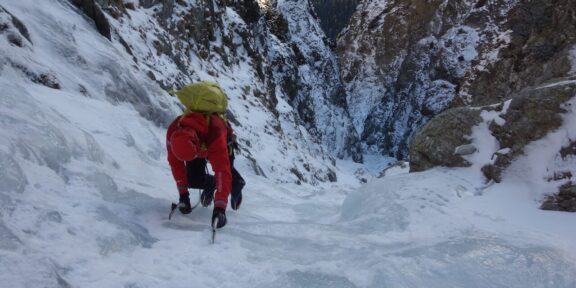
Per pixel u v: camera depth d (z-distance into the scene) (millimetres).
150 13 14945
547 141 4766
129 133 6168
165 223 3871
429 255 3361
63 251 2863
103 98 7215
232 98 17734
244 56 23000
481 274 3129
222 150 3953
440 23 52344
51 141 3957
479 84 14125
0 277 2414
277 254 3498
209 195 4324
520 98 5113
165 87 11125
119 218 3600
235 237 3705
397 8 58656
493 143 5262
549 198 4387
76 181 3934
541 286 3023
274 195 7324
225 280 2990
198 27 18203
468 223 4066
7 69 5730
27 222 2979
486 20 43125
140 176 5270
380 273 3031
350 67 61656
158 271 2967
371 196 4957
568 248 3506
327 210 6023
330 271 3074
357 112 57719
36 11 7535
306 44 43219
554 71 7492
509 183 4797
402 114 48312
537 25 10008
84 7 9234
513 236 3713
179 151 3795
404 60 51188
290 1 44938
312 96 38625
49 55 7000
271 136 17766
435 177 5000
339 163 36812
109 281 2703
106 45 8680
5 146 3449
